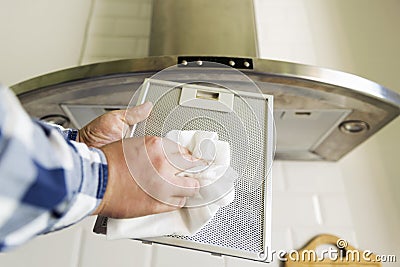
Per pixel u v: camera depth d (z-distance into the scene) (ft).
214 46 2.13
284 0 3.84
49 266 2.30
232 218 1.18
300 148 2.64
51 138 0.72
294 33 3.58
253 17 2.29
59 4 3.73
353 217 2.62
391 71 3.35
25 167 0.60
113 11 3.63
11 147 0.58
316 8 3.79
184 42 2.16
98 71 1.72
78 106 1.98
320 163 2.86
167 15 2.34
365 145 2.96
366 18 3.73
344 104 1.86
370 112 1.91
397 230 2.57
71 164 0.74
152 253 2.39
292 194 2.70
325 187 2.75
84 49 3.38
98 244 2.39
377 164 2.87
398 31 3.64
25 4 3.71
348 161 2.88
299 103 1.87
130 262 2.35
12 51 3.41
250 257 1.12
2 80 3.22
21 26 3.57
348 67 3.38
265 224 1.17
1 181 0.58
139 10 3.63
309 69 1.69
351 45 3.52
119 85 1.77
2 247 0.67
